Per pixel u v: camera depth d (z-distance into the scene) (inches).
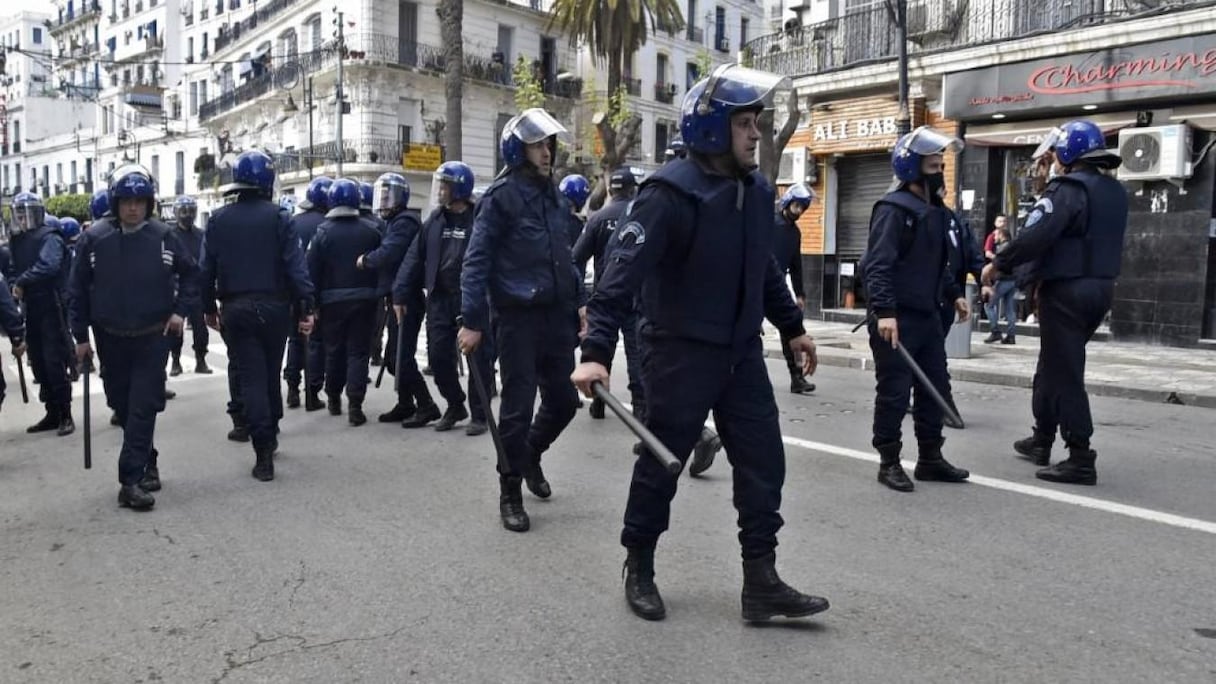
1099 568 169.0
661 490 144.9
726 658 133.1
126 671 131.8
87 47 2719.0
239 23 1883.6
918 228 216.5
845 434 292.0
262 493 225.9
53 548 186.4
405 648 137.9
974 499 215.0
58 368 307.3
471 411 293.1
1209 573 166.2
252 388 237.9
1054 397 229.5
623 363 489.4
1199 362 459.8
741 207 137.7
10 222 319.6
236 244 235.3
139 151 2261.3
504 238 199.8
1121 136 537.3
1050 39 568.1
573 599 155.9
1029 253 222.1
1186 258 524.7
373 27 1460.4
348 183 311.3
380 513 207.6
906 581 162.9
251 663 133.7
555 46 1749.5
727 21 2021.4
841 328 655.8
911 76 649.6
